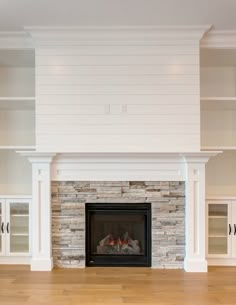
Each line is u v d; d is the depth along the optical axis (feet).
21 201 13.83
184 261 13.29
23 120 15.55
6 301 10.18
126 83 13.26
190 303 10.07
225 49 13.39
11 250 13.91
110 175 13.38
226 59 14.49
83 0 10.57
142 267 13.55
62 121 13.25
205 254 13.35
